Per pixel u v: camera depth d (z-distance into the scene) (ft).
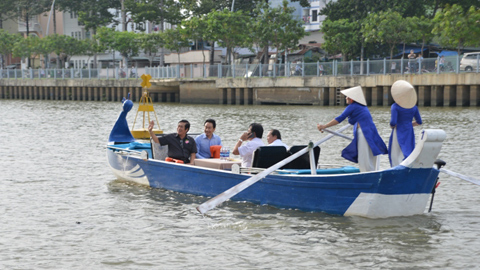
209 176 36.76
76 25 270.46
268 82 147.13
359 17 175.22
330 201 32.37
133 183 43.09
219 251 27.02
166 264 25.39
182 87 167.53
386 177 30.48
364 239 28.50
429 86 124.77
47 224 31.73
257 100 151.53
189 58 221.25
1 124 98.22
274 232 29.81
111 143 46.75
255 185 35.22
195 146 40.55
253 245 27.84
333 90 136.77
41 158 56.03
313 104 141.59
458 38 128.26
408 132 32.76
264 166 35.29
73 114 125.80
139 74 188.14
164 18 211.82
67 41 225.15
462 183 41.73
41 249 27.48
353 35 157.79
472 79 116.78
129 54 217.36
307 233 29.55
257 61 200.75
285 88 145.59
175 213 33.88
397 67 128.47
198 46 232.53
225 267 24.98
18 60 295.69
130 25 250.16
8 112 135.23
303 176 32.89
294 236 29.12
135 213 34.01
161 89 180.55
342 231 29.73
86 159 55.26
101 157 56.54
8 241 28.71
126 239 28.94
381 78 128.06
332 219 31.73
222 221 31.94
